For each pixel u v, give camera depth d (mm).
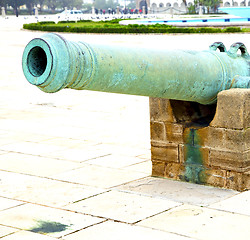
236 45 6125
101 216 5102
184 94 5590
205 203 5387
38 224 4945
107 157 7457
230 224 4828
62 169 6836
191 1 80000
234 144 5738
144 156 7527
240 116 5656
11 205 5480
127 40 27172
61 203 5500
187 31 30844
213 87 5781
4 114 10844
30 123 9914
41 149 7938
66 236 4656
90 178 6422
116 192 5820
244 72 6090
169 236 4590
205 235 4605
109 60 4715
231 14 41594
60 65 4293
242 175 5762
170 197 5621
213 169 5961
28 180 6363
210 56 5871
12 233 4742
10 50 24625
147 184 6121
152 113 6355
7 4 112688
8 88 14359
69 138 8680
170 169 6324
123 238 4578
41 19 65688
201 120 6297
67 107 11562
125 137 8727
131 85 5008
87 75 4555
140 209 5254
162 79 5203
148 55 5121
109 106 11641
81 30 34625
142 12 93625
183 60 5441
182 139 6152
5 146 8148
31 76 4434
